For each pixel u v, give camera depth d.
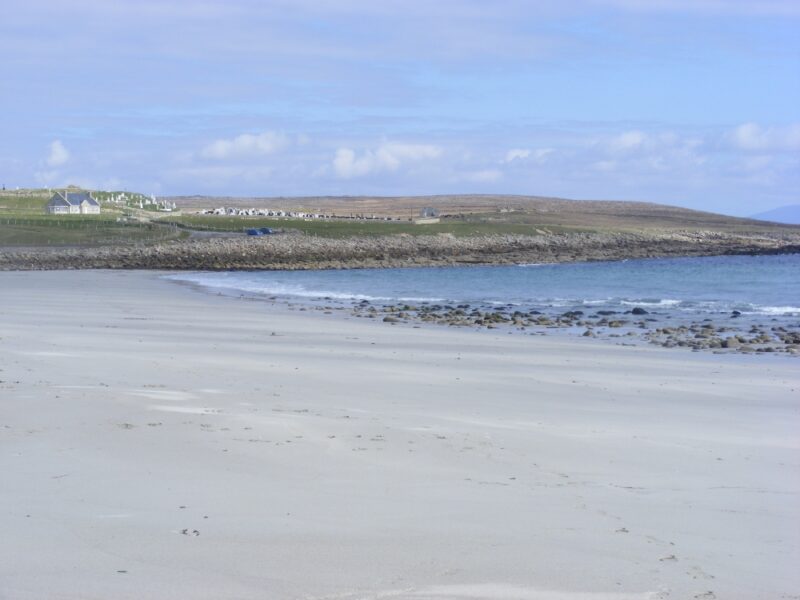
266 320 30.62
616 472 9.08
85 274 70.81
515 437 10.77
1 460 8.76
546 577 5.89
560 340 25.25
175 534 6.58
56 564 5.92
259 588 5.57
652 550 6.52
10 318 28.61
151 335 23.92
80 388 13.31
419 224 152.12
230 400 12.86
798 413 13.38
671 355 21.62
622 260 109.06
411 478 8.50
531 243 132.88
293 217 162.88
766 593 5.73
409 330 27.86
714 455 10.08
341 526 6.88
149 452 9.20
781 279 65.50
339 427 10.88
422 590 5.59
